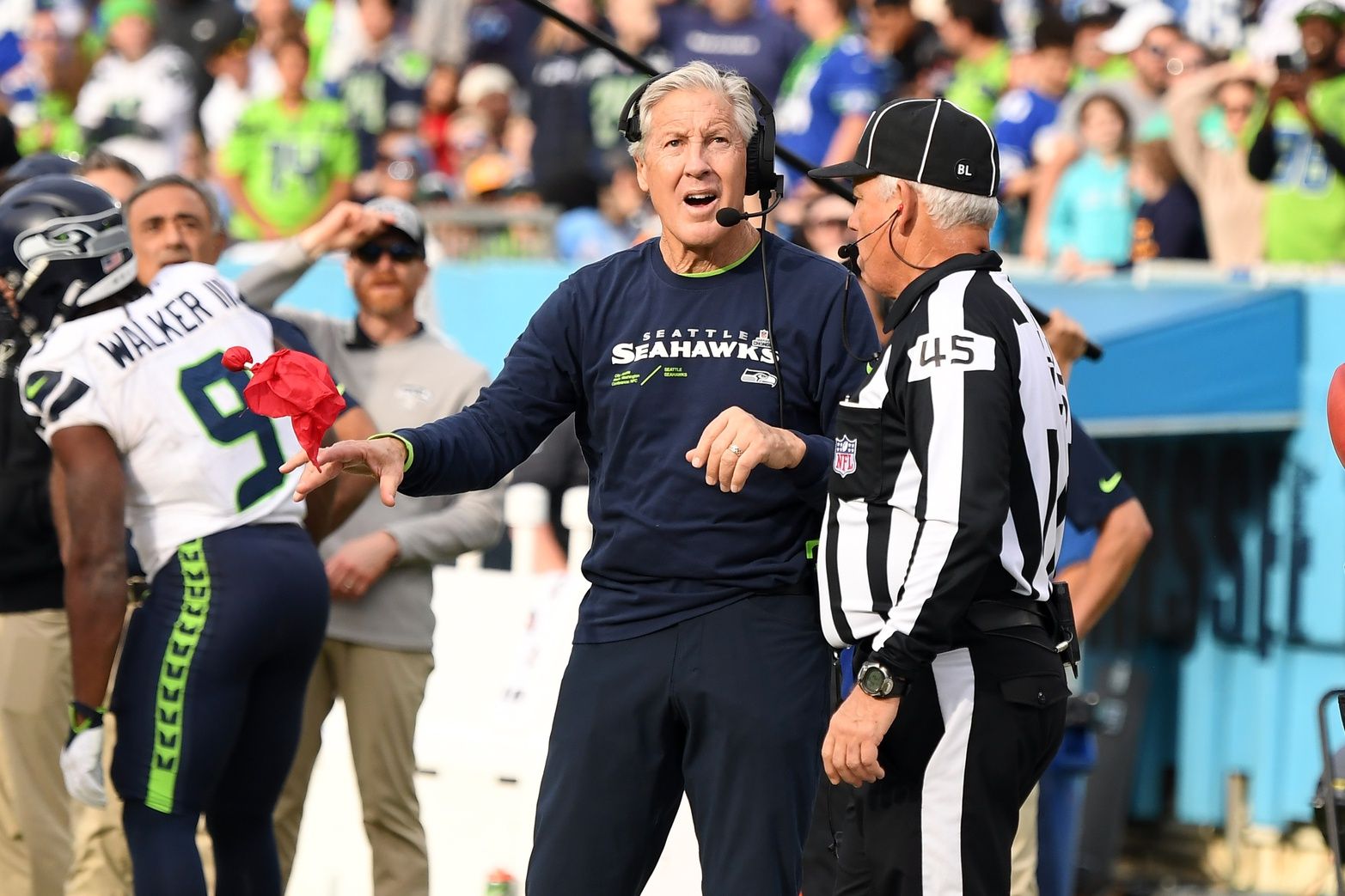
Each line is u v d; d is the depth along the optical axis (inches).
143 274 631.2
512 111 1330.0
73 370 546.3
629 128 468.8
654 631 455.5
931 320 421.1
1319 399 868.6
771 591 453.7
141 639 551.2
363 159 1253.1
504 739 715.4
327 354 696.4
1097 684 872.9
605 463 465.4
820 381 458.0
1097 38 1080.2
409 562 662.5
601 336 467.5
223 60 1370.6
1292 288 866.8
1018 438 420.5
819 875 511.8
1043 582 434.6
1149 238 976.3
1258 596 894.4
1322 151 955.3
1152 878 887.1
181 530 552.1
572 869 461.7
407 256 688.4
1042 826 661.9
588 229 1091.3
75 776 542.0
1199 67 1000.2
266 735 570.3
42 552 609.0
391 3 1278.3
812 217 757.9
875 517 426.0
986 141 436.1
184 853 540.1
